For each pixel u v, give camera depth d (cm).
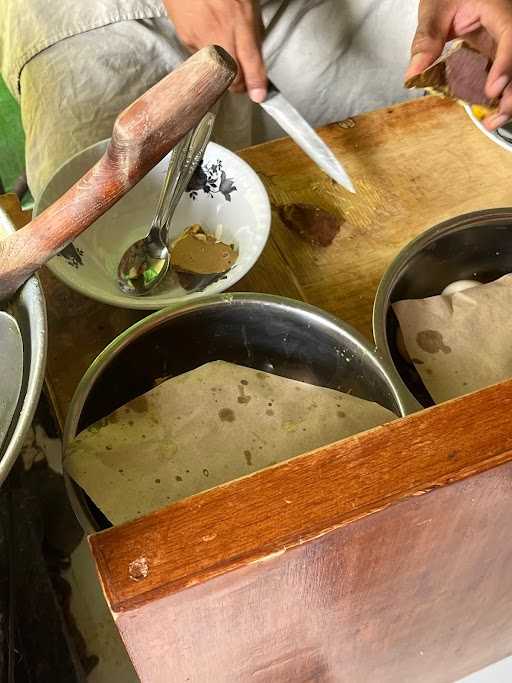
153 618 33
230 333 57
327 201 76
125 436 50
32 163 91
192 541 32
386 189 77
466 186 78
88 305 66
